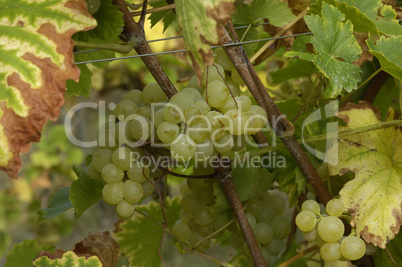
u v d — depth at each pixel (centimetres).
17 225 204
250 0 86
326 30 74
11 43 66
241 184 79
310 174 76
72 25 67
